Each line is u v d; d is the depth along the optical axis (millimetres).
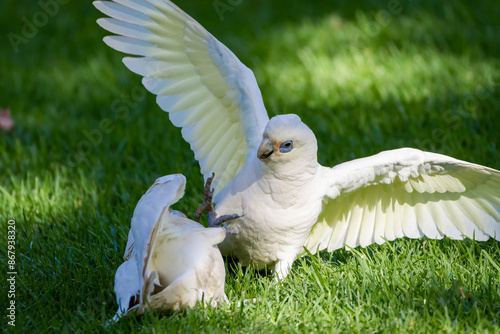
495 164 10633
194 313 6973
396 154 7871
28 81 16469
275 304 7500
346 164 7988
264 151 7320
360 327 6980
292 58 16891
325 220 8719
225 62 8008
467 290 7590
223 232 7195
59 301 7684
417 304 7422
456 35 16859
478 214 8406
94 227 9469
